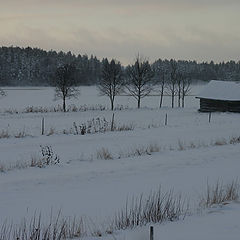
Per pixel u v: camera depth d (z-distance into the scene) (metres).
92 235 7.69
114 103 81.50
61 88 56.12
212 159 18.56
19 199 11.47
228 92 54.25
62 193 12.23
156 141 25.11
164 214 9.05
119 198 11.46
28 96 102.50
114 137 26.53
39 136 26.31
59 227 8.54
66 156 19.61
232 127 34.72
